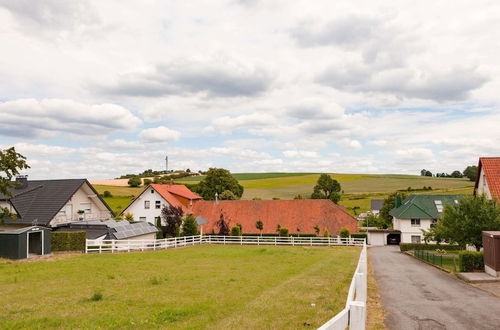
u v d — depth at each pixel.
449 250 49.28
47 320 12.07
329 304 12.99
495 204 29.02
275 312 12.16
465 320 11.50
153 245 43.62
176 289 17.05
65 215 44.53
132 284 18.50
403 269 25.89
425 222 63.41
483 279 19.31
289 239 52.75
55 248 35.44
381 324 11.02
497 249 20.20
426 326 10.85
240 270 23.55
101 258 31.41
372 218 87.94
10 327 11.38
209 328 10.74
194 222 53.25
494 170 34.25
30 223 41.81
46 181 47.69
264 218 62.56
